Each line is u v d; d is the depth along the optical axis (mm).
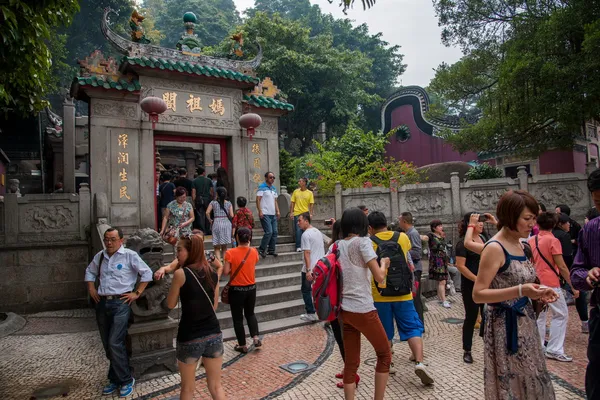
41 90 6625
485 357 2676
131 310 4707
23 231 8102
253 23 24125
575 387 3971
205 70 9758
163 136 9984
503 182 11102
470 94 13852
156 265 4914
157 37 35969
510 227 2551
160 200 9266
